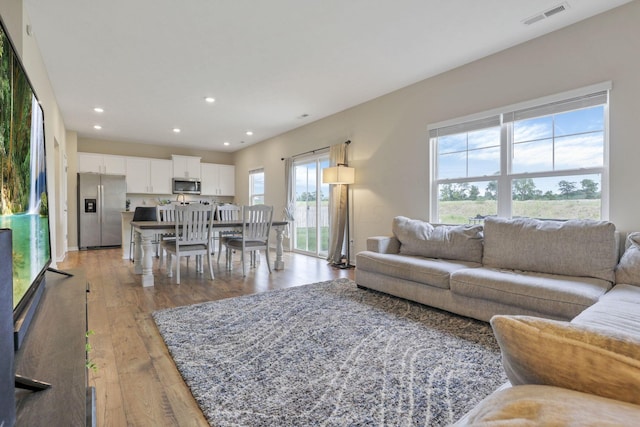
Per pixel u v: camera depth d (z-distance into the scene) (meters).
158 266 4.75
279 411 1.43
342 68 3.59
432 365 1.83
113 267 4.64
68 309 1.27
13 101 1.06
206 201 8.39
